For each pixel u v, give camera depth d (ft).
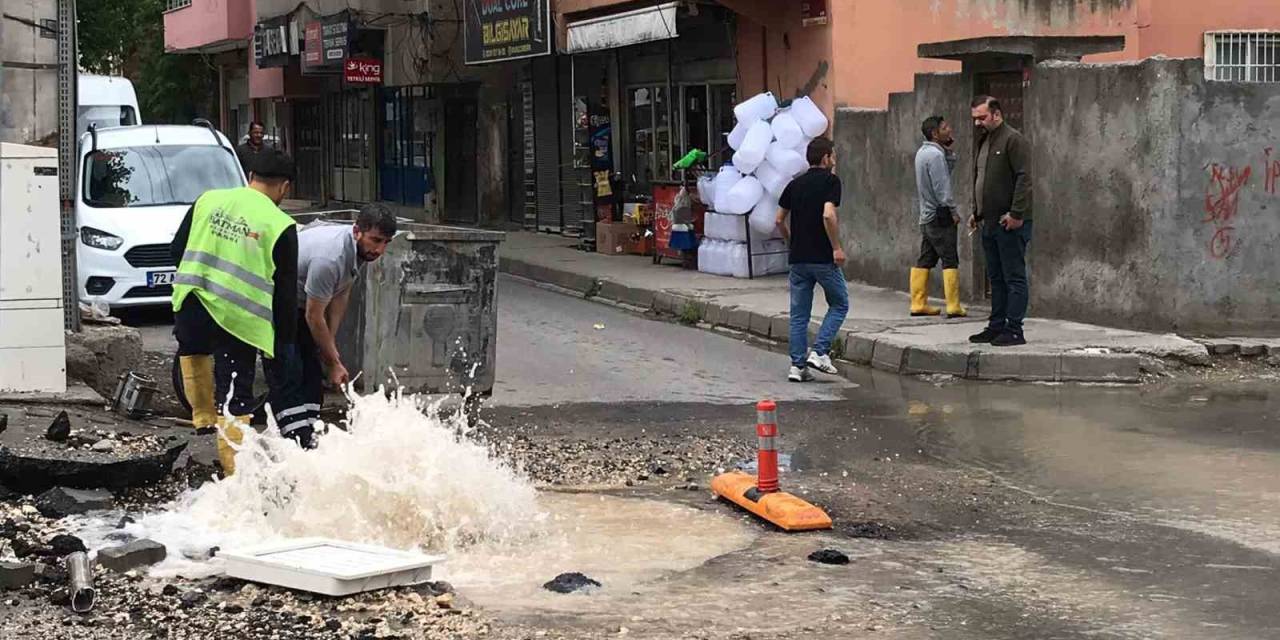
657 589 20.04
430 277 32.50
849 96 58.34
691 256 64.54
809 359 40.96
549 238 83.05
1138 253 43.06
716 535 23.25
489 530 22.76
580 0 74.33
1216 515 24.53
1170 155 41.83
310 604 18.76
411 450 22.57
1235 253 42.50
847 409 35.53
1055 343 40.88
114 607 18.56
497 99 91.81
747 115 58.59
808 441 31.45
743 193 58.65
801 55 59.88
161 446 26.45
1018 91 48.16
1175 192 41.96
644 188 74.95
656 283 59.16
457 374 33.01
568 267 66.59
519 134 90.17
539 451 30.12
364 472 22.36
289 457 22.72
